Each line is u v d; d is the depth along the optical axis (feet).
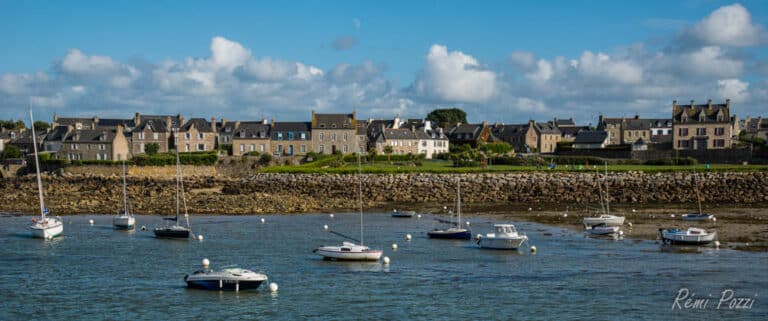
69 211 323.98
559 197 374.22
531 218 297.94
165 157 492.95
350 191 395.14
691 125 565.94
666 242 224.53
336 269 190.70
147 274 185.06
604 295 159.74
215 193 391.86
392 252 216.33
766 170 412.77
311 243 233.96
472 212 323.98
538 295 160.66
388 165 503.61
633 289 164.55
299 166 483.10
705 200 360.48
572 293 161.89
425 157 597.52
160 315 148.15
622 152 546.67
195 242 236.84
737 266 187.32
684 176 400.26
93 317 146.82
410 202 370.94
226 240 240.94
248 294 164.35
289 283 174.70
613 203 357.20
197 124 613.11
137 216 309.42
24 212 322.75
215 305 155.33
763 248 213.46
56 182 427.74
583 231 255.50
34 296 162.81
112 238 246.06
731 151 494.18
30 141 639.76
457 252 215.31
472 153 519.19
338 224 284.20
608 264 192.95
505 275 181.16
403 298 159.74
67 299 160.25
